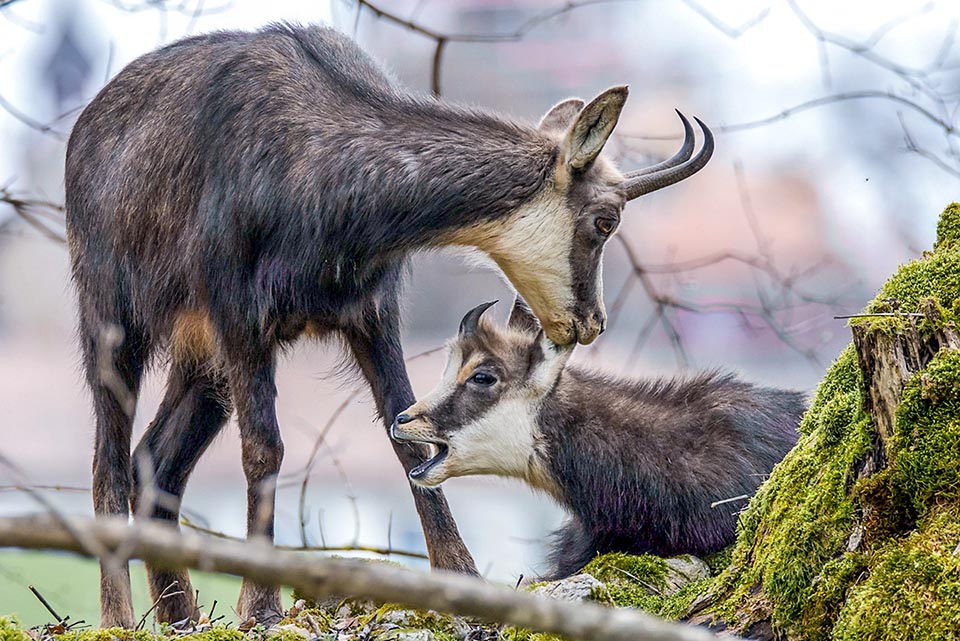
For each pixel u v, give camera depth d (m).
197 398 10.42
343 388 10.58
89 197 10.29
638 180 9.79
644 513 10.12
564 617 3.75
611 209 9.55
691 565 9.78
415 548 18.69
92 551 3.29
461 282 20.44
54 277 19.88
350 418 22.70
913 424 6.66
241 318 9.27
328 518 19.56
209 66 9.79
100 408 10.15
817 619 6.66
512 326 10.58
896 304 7.11
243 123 9.37
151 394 11.78
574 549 10.62
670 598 8.54
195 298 9.60
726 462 10.20
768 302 16.52
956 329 6.76
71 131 10.73
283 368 12.21
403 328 10.52
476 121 9.62
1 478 16.55
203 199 9.43
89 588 14.03
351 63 9.88
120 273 10.15
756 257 20.19
